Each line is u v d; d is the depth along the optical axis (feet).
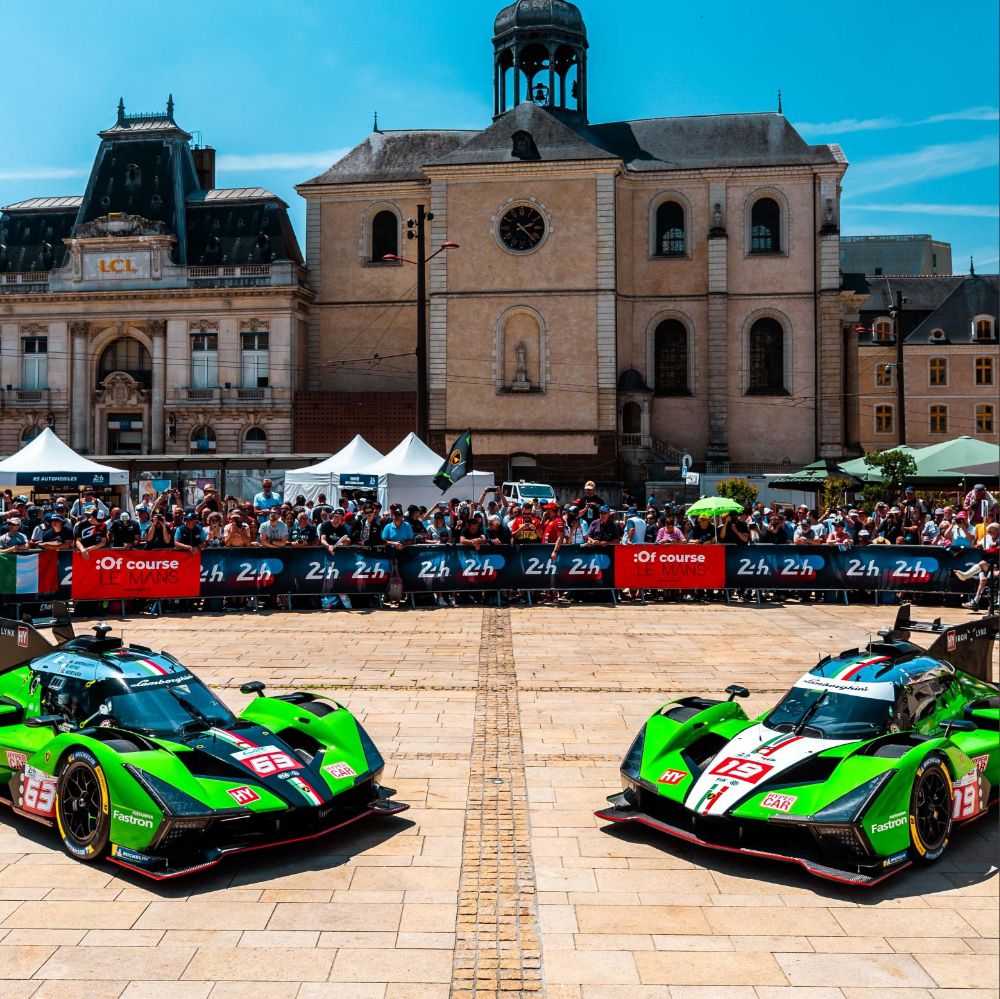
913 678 30.78
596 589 76.18
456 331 175.73
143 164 196.95
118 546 70.59
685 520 84.64
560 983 20.95
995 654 55.57
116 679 30.40
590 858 27.55
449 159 176.65
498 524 76.28
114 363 193.26
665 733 30.25
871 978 21.12
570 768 35.32
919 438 230.89
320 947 22.50
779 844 27.12
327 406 183.62
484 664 53.36
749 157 182.91
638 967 21.61
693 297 181.16
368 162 195.00
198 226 194.49
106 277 190.08
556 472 172.65
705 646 59.00
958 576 75.20
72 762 27.71
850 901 24.84
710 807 26.84
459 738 38.99
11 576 63.67
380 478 101.14
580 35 192.95
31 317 191.72
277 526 74.23
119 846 26.40
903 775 26.00
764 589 76.84
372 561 73.36
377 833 29.32
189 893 25.29
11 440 192.54
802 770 27.91
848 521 86.74
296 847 28.27
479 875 26.43
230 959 21.95
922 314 242.99
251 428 186.70
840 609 74.64
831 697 30.14
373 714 42.63
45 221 203.21
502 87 192.03
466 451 92.48
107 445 191.62
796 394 179.01
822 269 178.29
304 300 189.67
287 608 72.23
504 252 174.70
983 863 27.17
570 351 173.37
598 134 193.36
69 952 22.25
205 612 70.59
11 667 34.83
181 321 187.83
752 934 23.13
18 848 28.43
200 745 28.37
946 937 22.93
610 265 172.65
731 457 179.73
